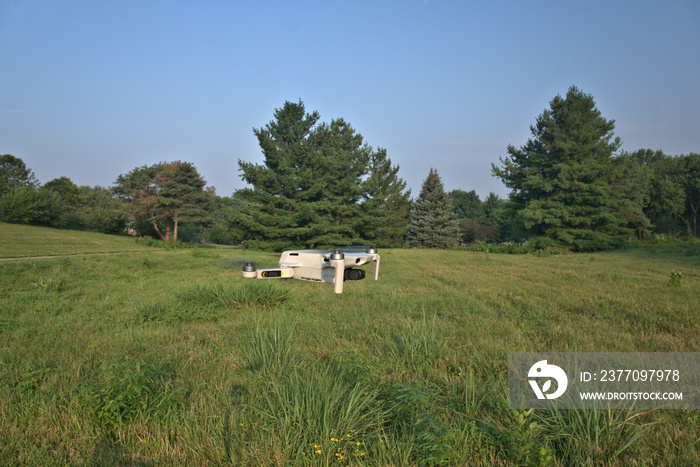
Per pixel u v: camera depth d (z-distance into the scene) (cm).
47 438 307
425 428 299
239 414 327
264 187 3812
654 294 961
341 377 389
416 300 891
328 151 4238
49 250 2680
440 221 5025
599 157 3725
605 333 584
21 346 548
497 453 284
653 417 325
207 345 559
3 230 3316
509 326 631
